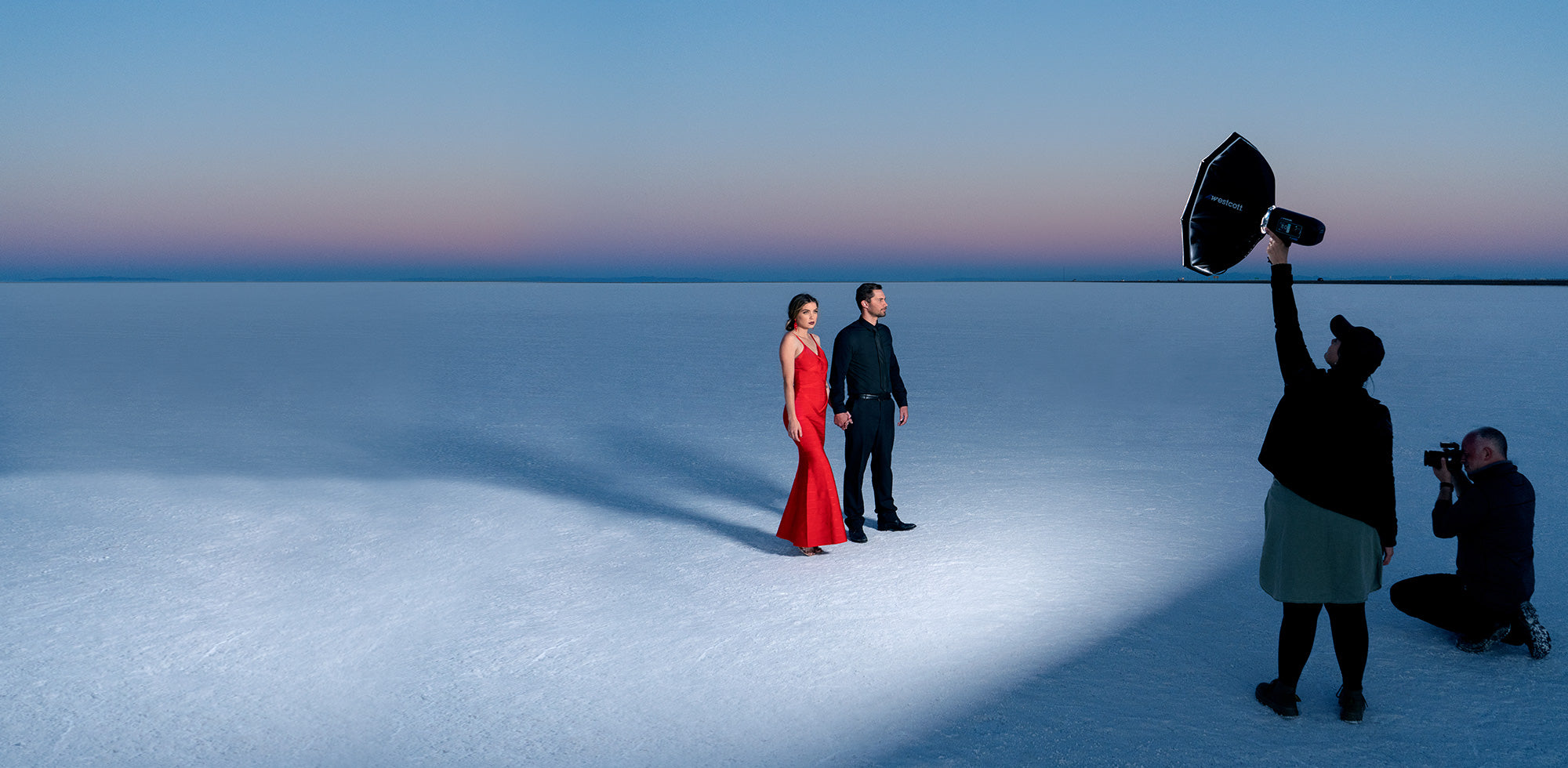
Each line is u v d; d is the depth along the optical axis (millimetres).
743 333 30453
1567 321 36500
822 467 5633
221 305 59719
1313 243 3395
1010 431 10617
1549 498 7109
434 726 3459
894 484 7781
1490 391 14055
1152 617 4586
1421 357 19891
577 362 19672
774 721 3500
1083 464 8625
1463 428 10695
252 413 12250
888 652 4164
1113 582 5121
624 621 4574
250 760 3201
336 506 7023
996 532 6207
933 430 10703
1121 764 3174
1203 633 4375
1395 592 4367
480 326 34656
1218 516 6582
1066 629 4426
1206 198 3484
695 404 12984
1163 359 20172
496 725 3469
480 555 5742
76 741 3334
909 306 62875
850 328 6008
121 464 8742
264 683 3846
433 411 12414
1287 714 3516
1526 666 3980
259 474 8266
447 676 3910
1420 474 8195
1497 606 3990
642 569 5438
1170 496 7250
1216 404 12945
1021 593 4953
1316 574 3395
